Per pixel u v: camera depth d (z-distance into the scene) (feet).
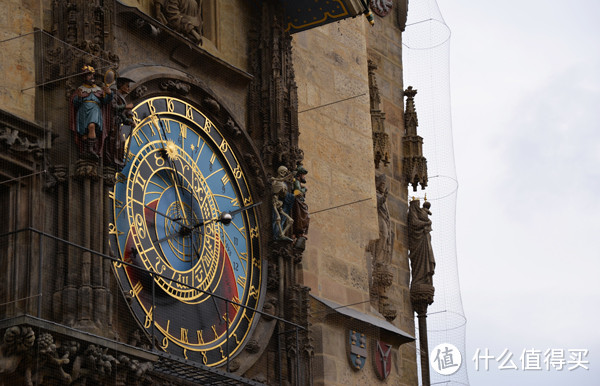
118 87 94.02
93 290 86.84
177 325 95.66
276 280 105.40
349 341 113.70
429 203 137.49
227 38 109.91
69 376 82.23
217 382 96.37
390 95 140.67
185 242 98.48
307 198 115.24
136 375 86.28
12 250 86.43
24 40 90.79
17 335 80.64
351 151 121.80
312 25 114.01
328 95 121.08
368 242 120.78
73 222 88.22
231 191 104.47
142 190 96.02
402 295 132.98
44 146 88.74
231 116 105.40
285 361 104.22
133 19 98.78
